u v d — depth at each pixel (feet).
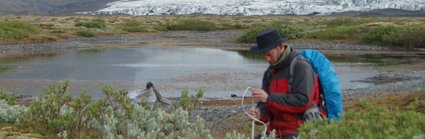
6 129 21.95
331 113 15.67
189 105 23.02
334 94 15.64
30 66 99.45
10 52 132.77
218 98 61.98
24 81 78.48
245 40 172.04
